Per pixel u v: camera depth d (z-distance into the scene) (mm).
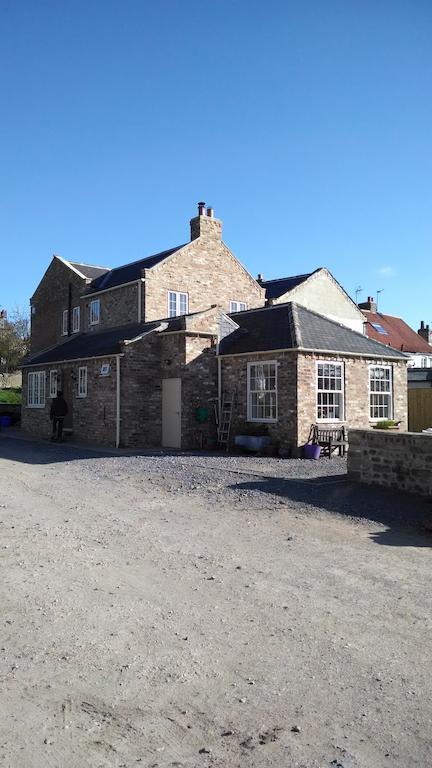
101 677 4426
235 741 3637
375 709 3992
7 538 8414
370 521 9445
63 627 5336
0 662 4664
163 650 4879
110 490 12266
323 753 3520
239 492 11773
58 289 32906
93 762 3432
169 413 21250
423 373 27875
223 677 4430
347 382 19453
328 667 4586
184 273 27219
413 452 11344
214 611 5715
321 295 33812
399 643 5020
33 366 27453
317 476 13523
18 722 3830
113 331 26047
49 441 23812
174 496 11531
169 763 3428
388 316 50750
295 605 5875
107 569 6996
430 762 3438
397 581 6609
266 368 19141
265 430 18859
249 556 7555
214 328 20922
